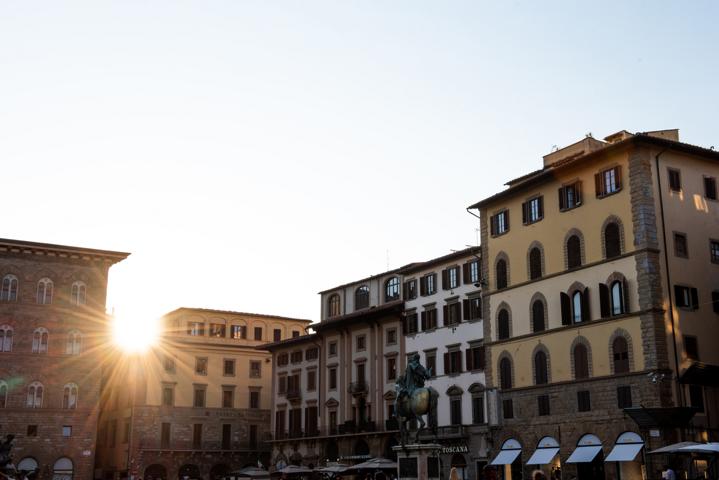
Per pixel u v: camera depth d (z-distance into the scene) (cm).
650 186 5525
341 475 7756
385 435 8356
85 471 8494
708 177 5903
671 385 5194
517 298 6412
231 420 10800
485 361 6656
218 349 10950
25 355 8494
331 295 9938
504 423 6344
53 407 8506
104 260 9075
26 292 8644
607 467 5434
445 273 7919
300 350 10119
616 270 5581
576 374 5769
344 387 9181
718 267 5741
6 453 5147
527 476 6050
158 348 10550
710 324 5559
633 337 5378
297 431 9819
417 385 3941
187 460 10406
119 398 10725
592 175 5894
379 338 8769
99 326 8925
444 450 7475
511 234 6575
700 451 3728
